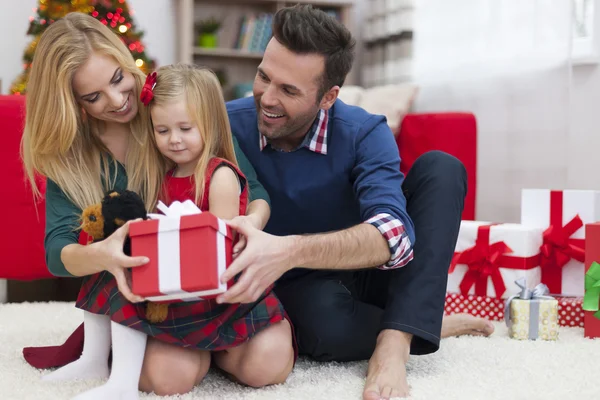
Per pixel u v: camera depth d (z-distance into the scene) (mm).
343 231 1343
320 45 1424
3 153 2234
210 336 1296
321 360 1592
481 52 3758
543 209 2248
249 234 1215
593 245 1934
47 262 1353
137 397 1253
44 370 1481
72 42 1341
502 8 3590
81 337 1464
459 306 2240
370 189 1481
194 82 1381
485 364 1560
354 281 1688
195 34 4859
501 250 2170
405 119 3447
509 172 3559
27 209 2275
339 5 4965
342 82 1529
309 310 1542
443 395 1295
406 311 1417
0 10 4328
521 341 1833
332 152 1577
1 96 2273
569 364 1569
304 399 1282
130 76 1407
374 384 1288
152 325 1281
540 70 3350
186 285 1135
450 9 3990
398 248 1384
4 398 1268
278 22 1435
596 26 3408
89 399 1188
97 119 1456
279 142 1583
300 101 1446
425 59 4238
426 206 1509
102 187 1439
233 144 1553
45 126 1361
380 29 4707
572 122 3490
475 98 3812
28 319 2072
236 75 5016
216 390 1357
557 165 3271
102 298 1333
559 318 2146
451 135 3299
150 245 1151
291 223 1636
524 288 1920
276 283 1655
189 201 1209
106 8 3604
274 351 1353
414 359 1595
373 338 1547
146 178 1422
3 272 2299
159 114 1357
